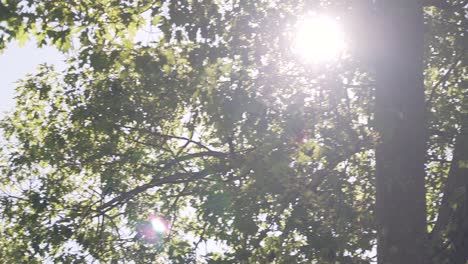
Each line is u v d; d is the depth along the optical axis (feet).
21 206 50.57
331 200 36.17
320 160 37.11
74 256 47.19
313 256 35.01
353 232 35.96
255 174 35.22
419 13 33.91
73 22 39.68
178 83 43.09
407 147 31.86
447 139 40.65
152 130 47.88
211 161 45.57
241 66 41.09
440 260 32.37
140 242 49.08
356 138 37.76
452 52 44.45
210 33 40.16
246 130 38.81
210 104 38.50
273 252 36.83
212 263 36.50
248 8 41.09
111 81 46.62
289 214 36.99
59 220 47.39
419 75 33.04
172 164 44.60
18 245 49.78
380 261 31.37
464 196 33.19
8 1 37.96
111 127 45.98
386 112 32.35
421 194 31.60
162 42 40.60
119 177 50.24
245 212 36.40
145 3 41.06
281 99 39.40
